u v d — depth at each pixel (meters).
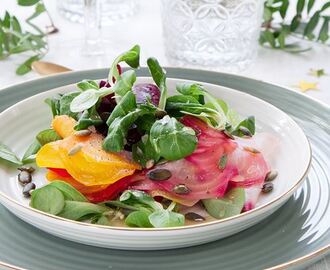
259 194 0.52
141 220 0.47
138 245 0.45
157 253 0.45
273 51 0.81
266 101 0.61
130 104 0.51
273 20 0.87
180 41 0.76
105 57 0.80
